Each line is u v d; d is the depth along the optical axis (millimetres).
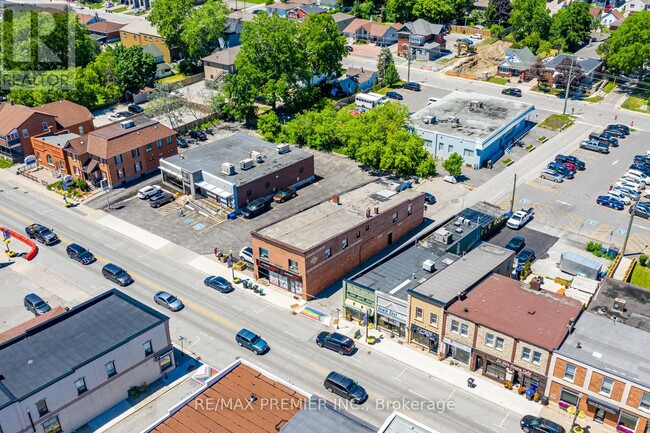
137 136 104812
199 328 69000
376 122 105812
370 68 157250
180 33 157000
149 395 59625
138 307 62688
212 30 151250
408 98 137500
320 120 115188
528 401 58469
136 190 101000
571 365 55062
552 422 54219
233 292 75500
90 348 56844
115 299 64312
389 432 45281
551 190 99000
